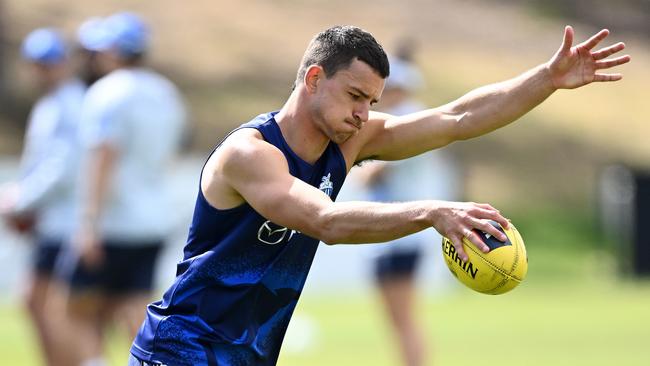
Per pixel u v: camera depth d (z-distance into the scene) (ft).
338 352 125.29
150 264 97.35
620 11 461.37
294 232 55.42
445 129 60.70
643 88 394.32
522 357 121.70
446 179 197.36
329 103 53.47
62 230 103.76
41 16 347.15
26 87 315.37
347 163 59.52
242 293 55.62
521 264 51.78
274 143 54.75
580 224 293.23
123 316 97.45
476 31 414.00
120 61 97.81
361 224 49.16
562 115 366.02
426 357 104.27
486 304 185.57
